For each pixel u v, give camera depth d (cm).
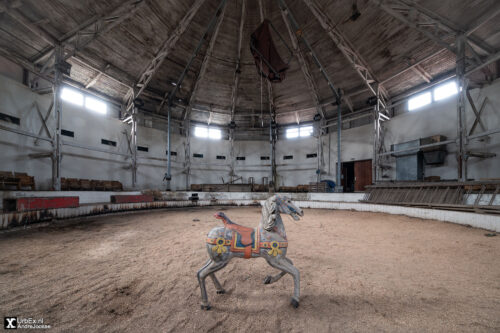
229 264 436
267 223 285
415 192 1134
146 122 1969
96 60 1393
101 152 1588
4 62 1109
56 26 1099
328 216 1163
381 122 1744
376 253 513
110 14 1130
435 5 1014
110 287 336
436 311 266
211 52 1650
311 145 2255
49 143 1257
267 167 2392
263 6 1406
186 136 2128
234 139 2430
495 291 316
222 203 1773
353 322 246
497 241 575
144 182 1883
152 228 838
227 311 270
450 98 1335
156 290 327
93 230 791
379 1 1072
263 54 1320
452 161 1291
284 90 2009
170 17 1325
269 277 345
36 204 866
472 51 1041
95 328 235
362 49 1441
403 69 1453
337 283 350
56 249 545
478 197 852
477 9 955
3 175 1013
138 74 1617
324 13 1304
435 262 443
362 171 1903
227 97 2094
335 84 1798
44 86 1274
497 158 1091
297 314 262
